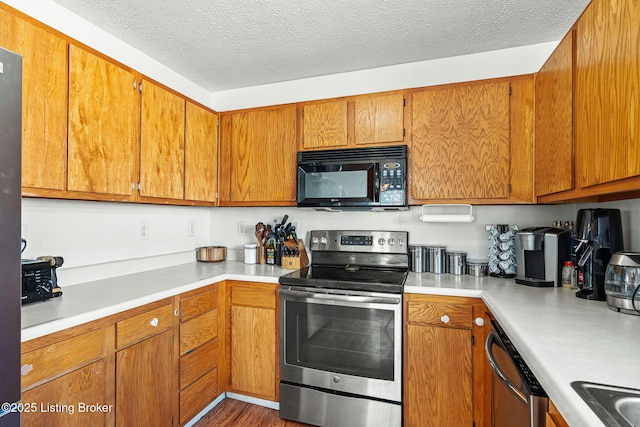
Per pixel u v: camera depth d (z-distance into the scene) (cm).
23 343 107
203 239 277
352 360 181
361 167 204
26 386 107
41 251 163
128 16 165
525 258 179
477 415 163
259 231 253
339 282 183
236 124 243
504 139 184
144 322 151
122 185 169
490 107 187
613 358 83
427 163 198
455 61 210
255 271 219
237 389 207
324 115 219
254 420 194
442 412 168
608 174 102
